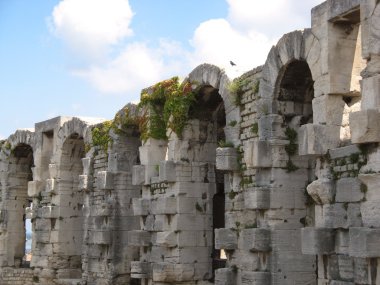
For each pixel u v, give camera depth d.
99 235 35.75
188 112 30.78
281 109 24.41
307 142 20.44
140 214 32.34
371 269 17.78
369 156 18.33
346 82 20.61
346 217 19.22
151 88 33.06
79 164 42.38
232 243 25.59
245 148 24.56
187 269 29.98
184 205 30.33
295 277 23.61
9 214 47.00
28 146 47.47
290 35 23.09
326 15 20.69
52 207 41.38
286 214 23.86
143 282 31.89
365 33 18.52
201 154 31.09
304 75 24.09
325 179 20.23
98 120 40.47
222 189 31.81
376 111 17.80
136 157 36.75
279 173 24.03
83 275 37.75
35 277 42.16
